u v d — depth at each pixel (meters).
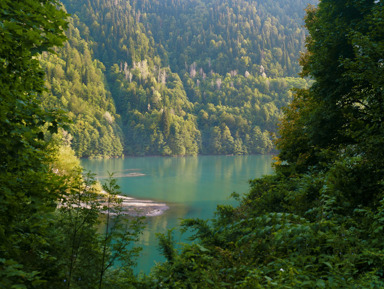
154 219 31.80
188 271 4.00
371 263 3.58
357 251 3.68
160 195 48.84
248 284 3.21
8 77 3.00
